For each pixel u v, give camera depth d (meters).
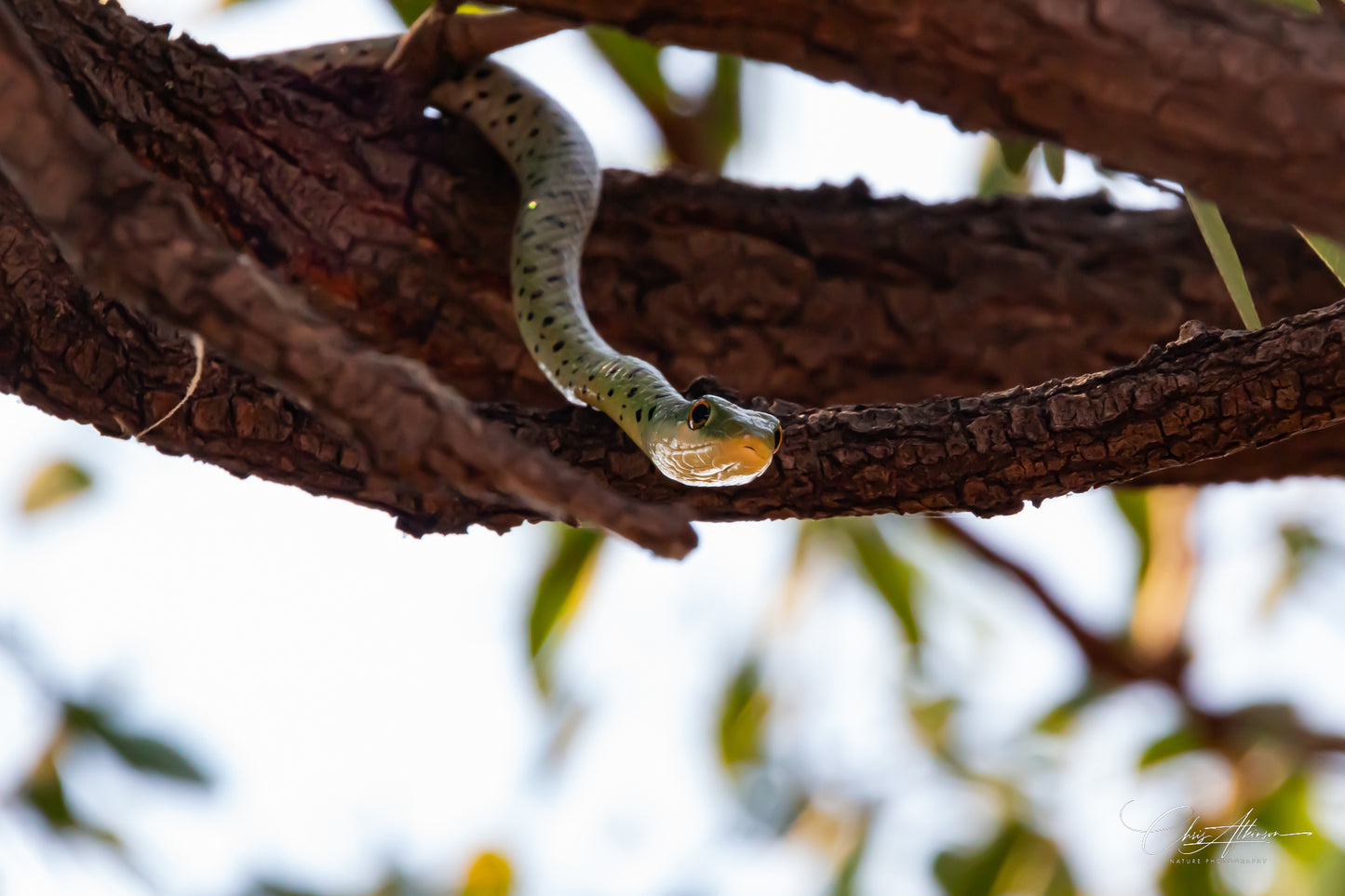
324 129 5.49
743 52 3.18
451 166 5.77
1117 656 8.95
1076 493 4.31
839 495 4.31
